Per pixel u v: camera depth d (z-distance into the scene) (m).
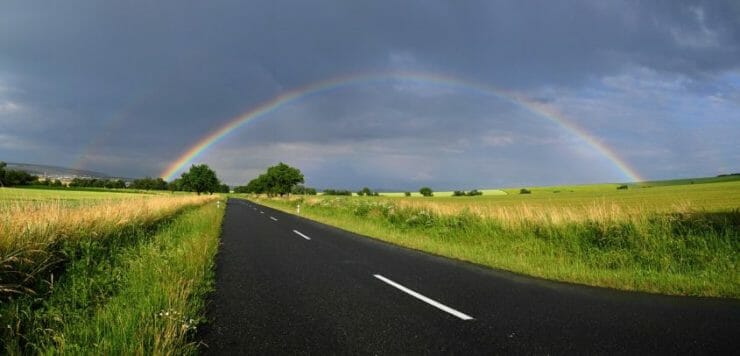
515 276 8.82
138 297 6.16
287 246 13.72
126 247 10.58
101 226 10.77
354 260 10.95
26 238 7.22
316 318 5.83
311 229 19.92
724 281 7.74
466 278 8.60
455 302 6.66
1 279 5.83
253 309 6.30
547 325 5.42
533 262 10.31
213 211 30.22
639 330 5.18
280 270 9.51
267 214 32.88
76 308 5.88
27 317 5.19
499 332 5.17
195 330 5.18
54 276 7.21
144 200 20.81
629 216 11.85
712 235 9.80
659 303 6.53
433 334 5.13
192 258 9.41
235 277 8.72
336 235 17.20
